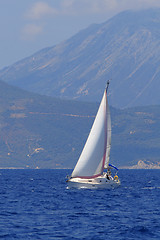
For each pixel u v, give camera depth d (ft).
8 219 472.03
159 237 393.91
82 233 403.34
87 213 522.47
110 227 432.66
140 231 415.44
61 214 510.99
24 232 404.36
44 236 388.78
